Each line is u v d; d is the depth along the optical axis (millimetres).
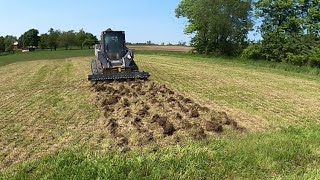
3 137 10570
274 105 15531
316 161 8273
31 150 9359
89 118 12641
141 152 8945
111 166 7715
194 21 56344
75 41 115250
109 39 22312
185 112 13555
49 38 115188
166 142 9820
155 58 48031
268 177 7430
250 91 19438
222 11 52312
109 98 15531
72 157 8320
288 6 49094
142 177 7258
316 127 11617
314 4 49125
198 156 8234
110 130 10945
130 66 21688
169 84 21781
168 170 7543
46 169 7738
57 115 13227
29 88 21000
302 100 16969
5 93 19500
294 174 7469
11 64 46938
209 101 16266
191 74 27656
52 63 43156
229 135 10594
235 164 7879
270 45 44344
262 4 50531
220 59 47250
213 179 7293
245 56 46375
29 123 12164
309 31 48188
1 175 7742
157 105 14766
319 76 30062
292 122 12516
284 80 25234
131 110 13930
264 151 8523
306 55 41750
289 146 8953
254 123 12242
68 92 18641
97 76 20766
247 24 52844
